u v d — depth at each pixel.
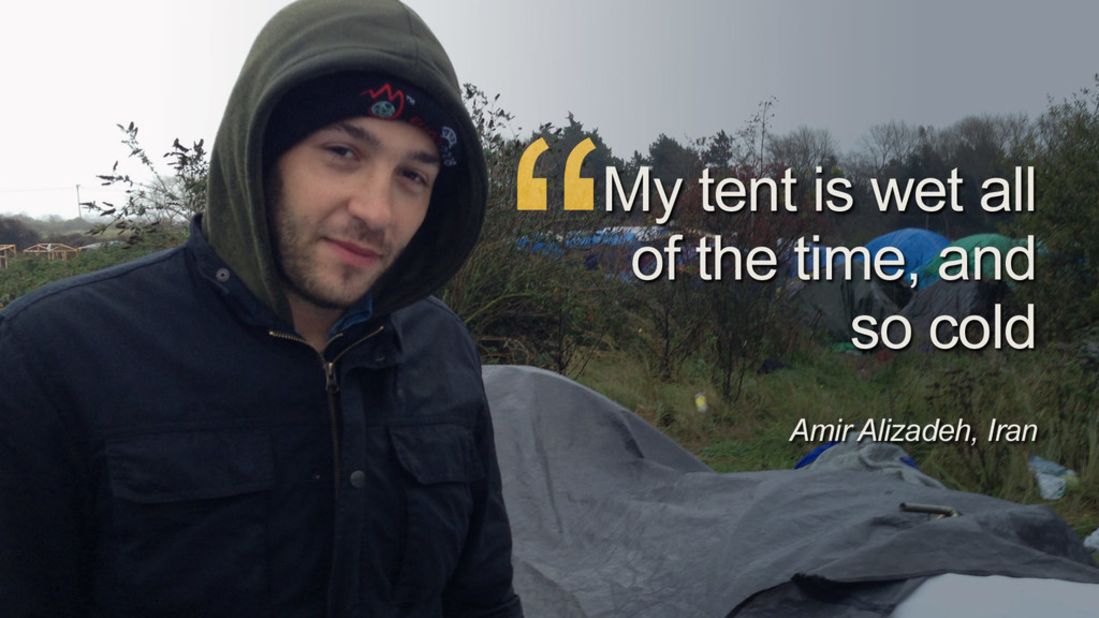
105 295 1.09
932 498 2.63
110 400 1.04
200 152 5.99
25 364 1.02
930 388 6.14
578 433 3.48
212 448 1.07
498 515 1.41
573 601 2.66
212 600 1.06
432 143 1.15
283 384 1.12
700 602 2.46
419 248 1.30
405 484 1.21
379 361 1.20
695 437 6.36
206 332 1.10
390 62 1.07
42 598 1.04
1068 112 7.52
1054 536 2.39
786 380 7.15
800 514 2.62
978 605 2.00
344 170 1.11
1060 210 7.25
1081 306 7.08
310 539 1.12
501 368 3.85
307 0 1.12
